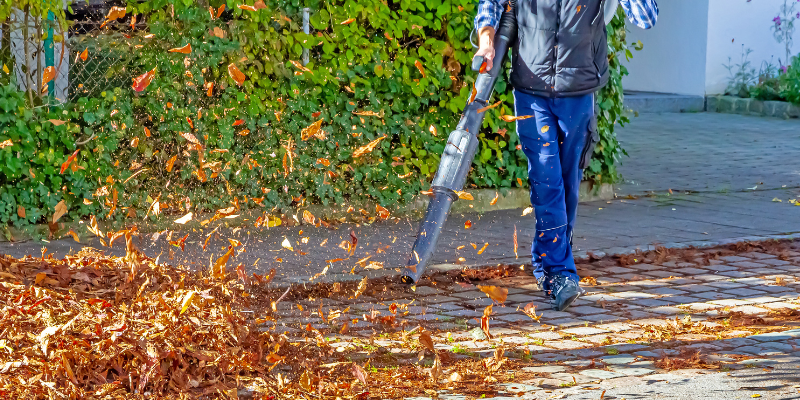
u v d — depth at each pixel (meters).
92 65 9.73
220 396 5.16
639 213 11.64
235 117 10.21
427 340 5.64
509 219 11.16
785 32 23.20
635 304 7.68
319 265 8.64
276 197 10.52
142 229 9.83
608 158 12.45
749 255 9.62
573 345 6.50
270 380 5.49
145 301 5.89
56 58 9.55
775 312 7.41
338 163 10.90
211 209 10.27
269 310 7.09
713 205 12.23
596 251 9.45
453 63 11.30
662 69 24.05
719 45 22.95
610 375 5.74
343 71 10.77
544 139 7.50
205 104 10.17
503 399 5.30
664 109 22.84
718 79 23.14
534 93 7.44
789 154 16.80
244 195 10.40
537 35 7.34
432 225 7.48
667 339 6.62
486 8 7.53
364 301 7.63
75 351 5.12
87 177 9.60
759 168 15.24
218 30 6.77
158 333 5.46
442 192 7.57
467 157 7.59
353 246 6.69
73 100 9.72
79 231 9.54
